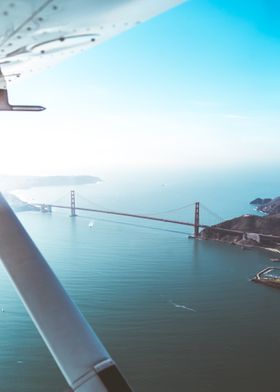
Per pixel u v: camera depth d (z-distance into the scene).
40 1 2.23
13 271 3.03
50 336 2.90
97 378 2.70
